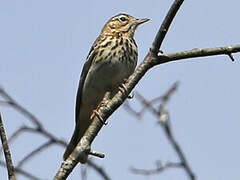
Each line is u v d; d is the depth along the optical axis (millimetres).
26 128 9539
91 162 9328
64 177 9016
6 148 8344
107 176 9336
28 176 9141
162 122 9391
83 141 9648
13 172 8273
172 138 9438
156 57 10203
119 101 10180
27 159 9328
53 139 9641
